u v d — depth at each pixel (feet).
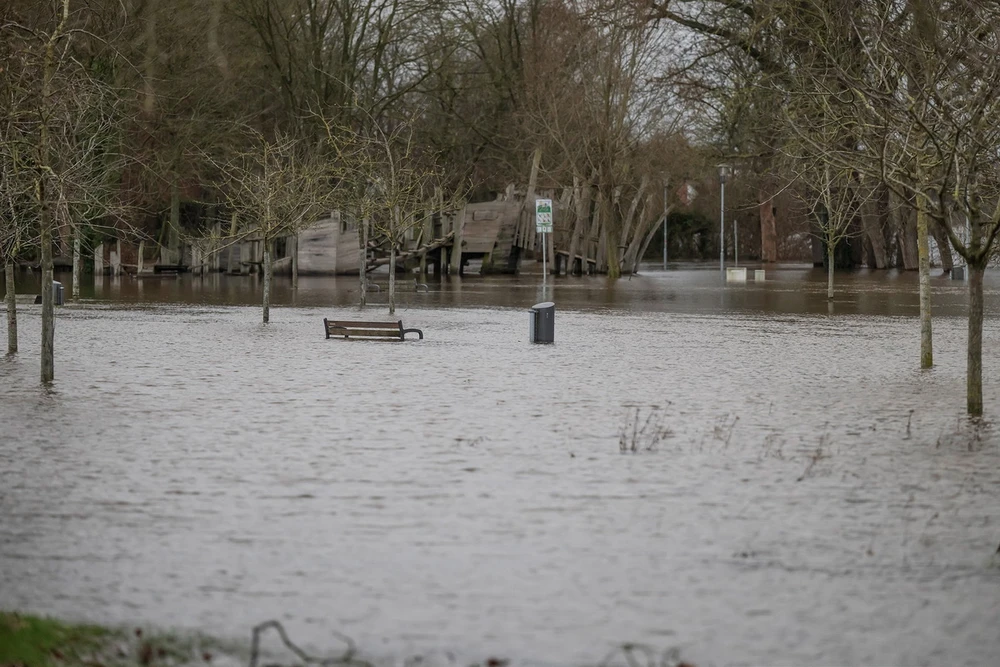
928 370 138.51
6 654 43.01
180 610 50.72
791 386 124.06
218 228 398.42
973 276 104.47
